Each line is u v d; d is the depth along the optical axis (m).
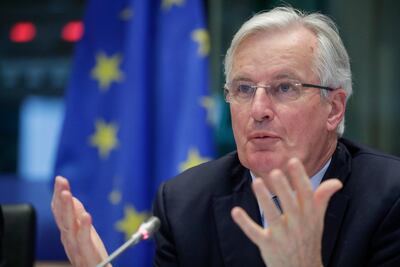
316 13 3.19
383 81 9.16
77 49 5.30
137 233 2.71
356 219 3.06
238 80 3.04
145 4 5.12
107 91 5.21
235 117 3.05
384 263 2.97
